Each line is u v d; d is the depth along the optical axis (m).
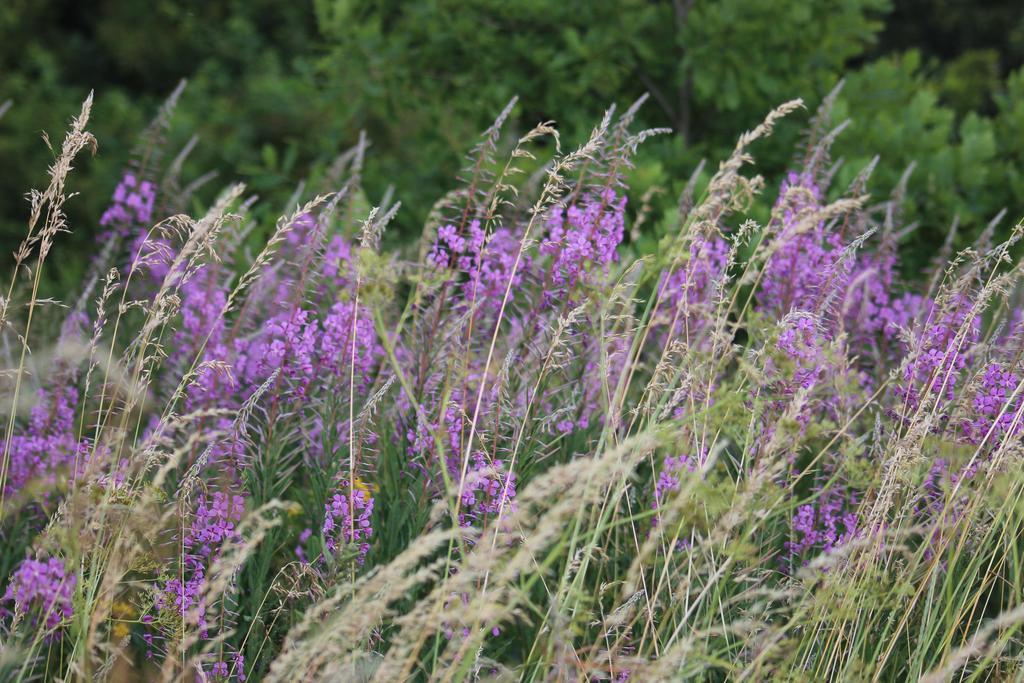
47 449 5.96
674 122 11.68
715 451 4.14
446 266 5.86
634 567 4.18
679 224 7.33
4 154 17.89
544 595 5.30
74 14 25.45
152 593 4.73
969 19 29.41
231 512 5.33
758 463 4.34
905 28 29.55
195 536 5.31
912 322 7.27
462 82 11.63
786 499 5.76
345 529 5.24
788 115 10.70
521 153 5.68
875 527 4.85
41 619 4.93
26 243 5.32
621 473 4.77
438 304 5.93
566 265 5.95
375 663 4.68
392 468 5.84
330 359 6.10
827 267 6.02
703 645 4.30
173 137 14.62
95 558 4.53
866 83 10.88
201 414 4.78
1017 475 4.90
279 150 15.05
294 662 4.07
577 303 5.84
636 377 6.92
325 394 6.18
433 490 5.55
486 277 6.37
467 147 11.10
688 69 11.45
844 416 5.55
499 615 4.05
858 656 4.97
